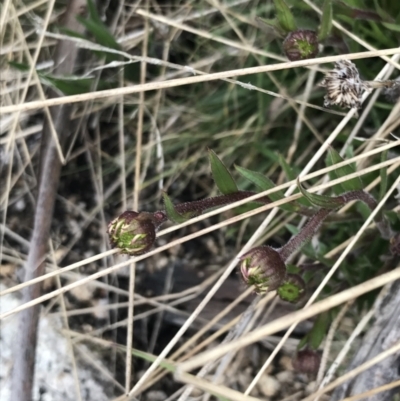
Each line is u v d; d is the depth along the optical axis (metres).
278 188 0.16
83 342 0.23
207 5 0.25
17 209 0.24
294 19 0.20
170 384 0.23
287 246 0.16
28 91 0.24
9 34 0.24
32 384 0.21
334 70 0.15
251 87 0.18
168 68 0.25
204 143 0.26
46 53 0.24
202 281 0.24
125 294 0.24
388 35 0.22
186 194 0.26
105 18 0.25
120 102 0.24
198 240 0.25
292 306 0.22
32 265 0.22
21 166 0.24
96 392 0.22
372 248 0.20
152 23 0.25
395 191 0.21
